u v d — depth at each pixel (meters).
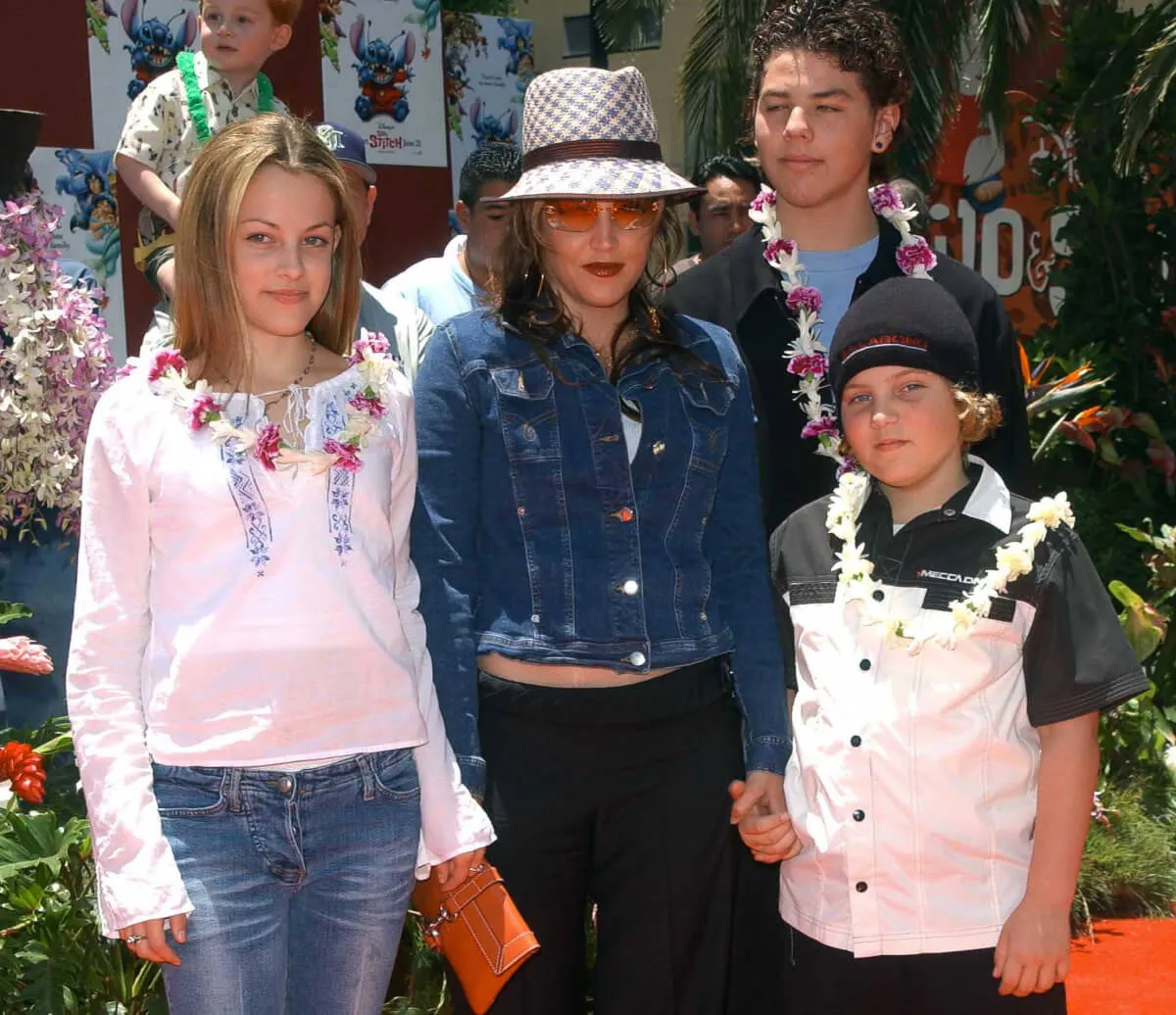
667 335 2.78
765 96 3.09
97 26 6.23
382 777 2.38
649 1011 2.73
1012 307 8.40
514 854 2.64
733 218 5.72
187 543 2.28
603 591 2.65
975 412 2.59
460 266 4.66
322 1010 2.39
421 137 7.88
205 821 2.27
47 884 3.09
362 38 7.53
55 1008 2.93
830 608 2.69
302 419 2.40
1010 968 2.45
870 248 3.20
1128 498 7.16
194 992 2.25
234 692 2.27
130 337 6.43
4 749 3.17
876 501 2.72
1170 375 7.48
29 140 3.73
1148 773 5.54
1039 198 8.38
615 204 2.64
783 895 2.74
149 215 4.61
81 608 2.31
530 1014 2.67
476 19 8.36
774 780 2.68
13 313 3.48
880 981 2.56
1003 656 2.52
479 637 2.66
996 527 2.57
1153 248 7.47
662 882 2.70
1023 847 2.54
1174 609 5.91
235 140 2.37
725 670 2.80
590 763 2.64
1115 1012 3.98
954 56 6.61
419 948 3.38
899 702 2.54
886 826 2.54
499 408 2.69
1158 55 6.27
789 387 3.11
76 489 3.60
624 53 9.20
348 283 2.56
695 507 2.75
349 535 2.35
